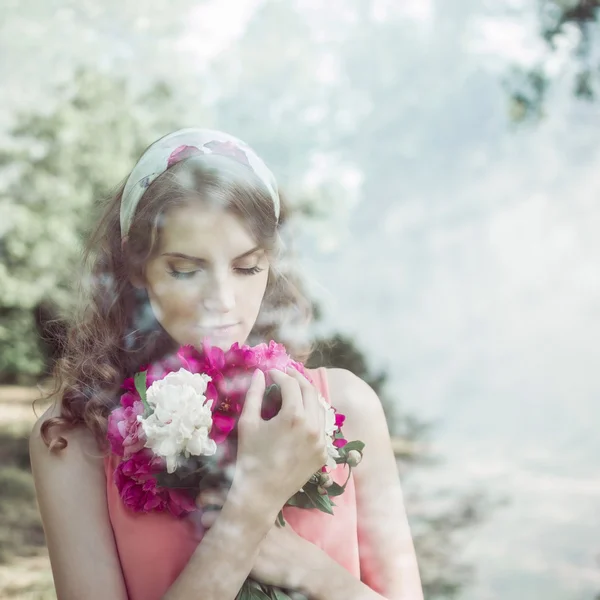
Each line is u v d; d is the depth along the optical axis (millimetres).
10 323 7711
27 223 7484
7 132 7703
